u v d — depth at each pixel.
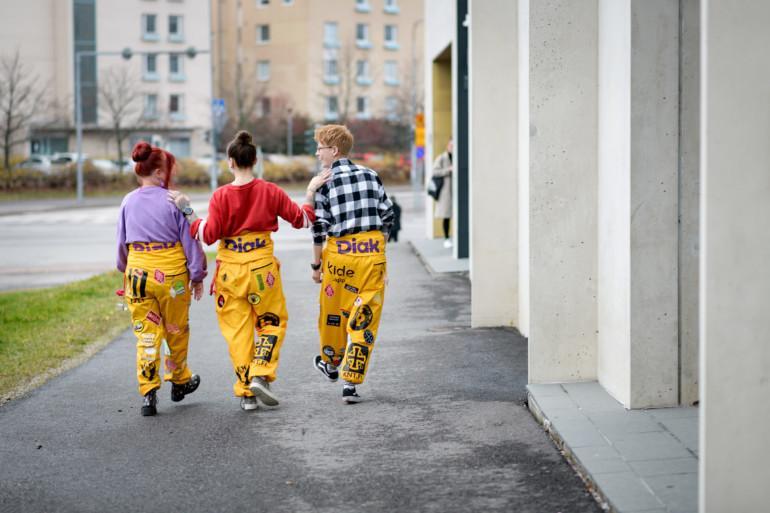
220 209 6.13
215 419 6.27
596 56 6.37
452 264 15.19
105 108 70.81
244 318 6.36
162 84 77.75
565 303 6.54
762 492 3.71
